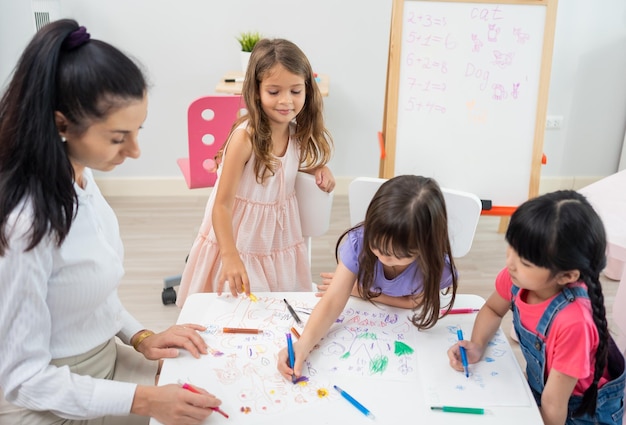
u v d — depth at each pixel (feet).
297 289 6.12
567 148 11.94
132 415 4.01
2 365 3.32
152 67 11.05
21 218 3.08
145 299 8.23
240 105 7.18
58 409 3.38
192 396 3.30
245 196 5.51
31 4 8.95
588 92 11.53
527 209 3.41
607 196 6.35
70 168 3.14
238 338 3.95
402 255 3.76
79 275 3.44
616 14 11.03
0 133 3.06
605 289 8.66
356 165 12.01
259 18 10.89
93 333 3.76
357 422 3.25
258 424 3.22
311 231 6.06
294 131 5.66
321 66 11.26
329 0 10.83
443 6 7.97
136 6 10.64
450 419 3.29
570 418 3.97
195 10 10.75
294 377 3.56
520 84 8.27
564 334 3.50
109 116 3.13
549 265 3.35
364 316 4.22
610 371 4.00
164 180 11.82
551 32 8.09
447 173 8.57
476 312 4.34
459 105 8.30
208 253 5.66
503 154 8.52
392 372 3.66
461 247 5.24
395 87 8.18
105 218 3.85
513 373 3.69
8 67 9.06
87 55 3.06
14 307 3.21
